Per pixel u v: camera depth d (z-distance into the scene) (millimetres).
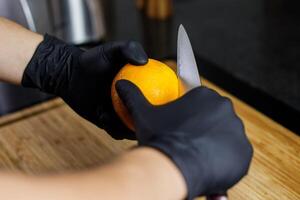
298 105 893
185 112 428
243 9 1393
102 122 573
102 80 589
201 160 394
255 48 1158
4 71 636
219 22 1313
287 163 641
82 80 600
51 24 971
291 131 696
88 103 606
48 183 353
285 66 1055
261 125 704
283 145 669
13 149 682
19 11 889
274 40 1194
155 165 378
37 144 691
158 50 1136
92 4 1028
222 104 432
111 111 574
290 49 1143
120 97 489
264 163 642
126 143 689
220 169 402
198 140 405
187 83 522
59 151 678
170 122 422
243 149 422
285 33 1233
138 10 1379
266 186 608
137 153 388
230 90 821
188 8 1407
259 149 664
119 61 573
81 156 668
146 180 368
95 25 1052
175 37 1208
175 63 844
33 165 653
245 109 734
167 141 397
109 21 1306
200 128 415
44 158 666
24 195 344
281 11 1370
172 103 441
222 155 405
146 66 519
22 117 741
